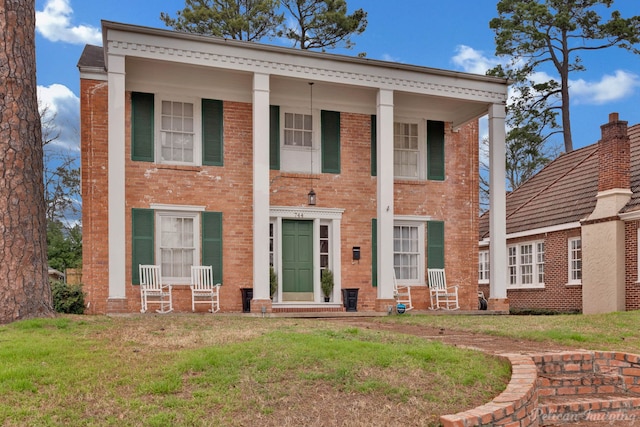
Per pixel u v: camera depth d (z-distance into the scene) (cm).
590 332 1127
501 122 1728
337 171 1727
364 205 1745
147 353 776
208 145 1611
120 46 1377
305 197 1694
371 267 1734
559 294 2219
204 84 1602
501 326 1224
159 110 1585
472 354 827
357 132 1761
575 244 2161
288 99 1705
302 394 641
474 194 1875
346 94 1697
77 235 2702
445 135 1872
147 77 1549
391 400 643
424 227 1808
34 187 1070
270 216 1645
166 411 586
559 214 2248
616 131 1927
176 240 1582
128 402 602
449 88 1680
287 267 1683
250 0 2941
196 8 2878
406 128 1842
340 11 2939
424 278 1794
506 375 751
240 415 589
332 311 1661
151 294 1512
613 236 1891
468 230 1855
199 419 573
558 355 848
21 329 939
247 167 1645
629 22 3072
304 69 1539
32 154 1072
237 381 664
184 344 836
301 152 1709
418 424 595
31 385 634
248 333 930
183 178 1585
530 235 2388
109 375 677
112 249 1346
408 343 898
